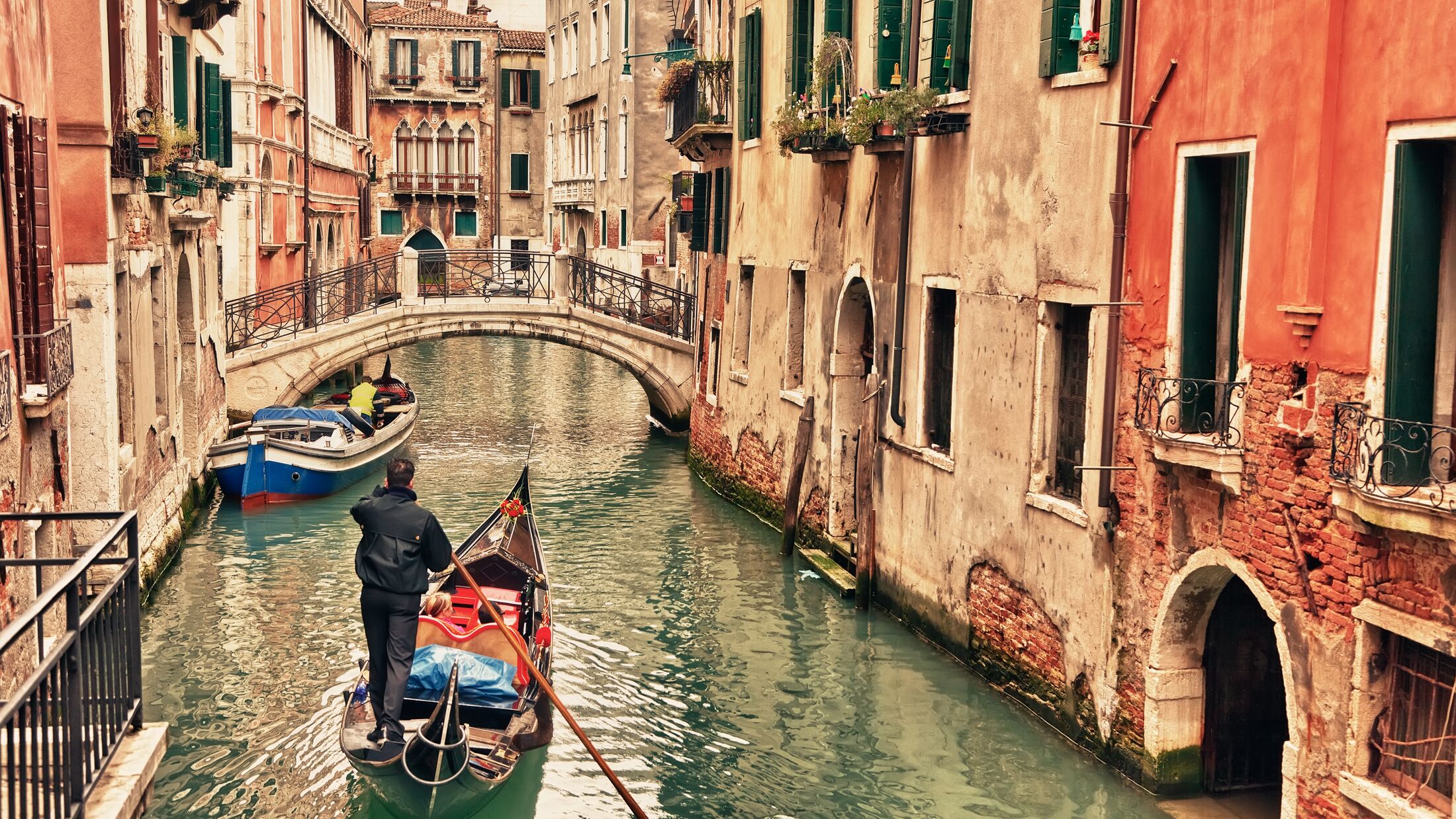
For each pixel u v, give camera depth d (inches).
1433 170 244.7
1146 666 325.1
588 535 627.5
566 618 488.7
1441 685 243.1
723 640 463.5
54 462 362.6
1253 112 284.5
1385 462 246.1
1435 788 243.8
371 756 302.2
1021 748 363.3
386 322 897.5
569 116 1675.7
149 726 231.9
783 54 633.0
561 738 374.6
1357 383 255.1
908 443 477.1
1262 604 284.4
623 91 1393.9
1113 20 334.3
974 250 423.2
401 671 311.1
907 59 468.8
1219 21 296.0
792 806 332.8
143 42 527.2
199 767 350.9
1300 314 269.3
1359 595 255.6
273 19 1021.2
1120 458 335.6
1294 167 271.7
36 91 346.6
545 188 1852.9
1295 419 273.1
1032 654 385.4
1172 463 307.0
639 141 1349.7
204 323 692.7
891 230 494.3
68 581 183.3
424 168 1891.0
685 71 813.2
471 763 310.8
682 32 1246.3
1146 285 324.2
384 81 1856.5
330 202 1325.0
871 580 502.9
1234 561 292.8
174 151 532.7
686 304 954.7
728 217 746.8
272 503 689.6
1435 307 247.6
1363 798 253.9
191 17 643.5
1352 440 252.1
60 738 199.9
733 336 721.6
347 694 358.0
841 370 558.9
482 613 410.0
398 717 307.7
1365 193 252.7
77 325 421.1
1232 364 305.3
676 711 396.2
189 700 400.2
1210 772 325.4
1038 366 379.9
